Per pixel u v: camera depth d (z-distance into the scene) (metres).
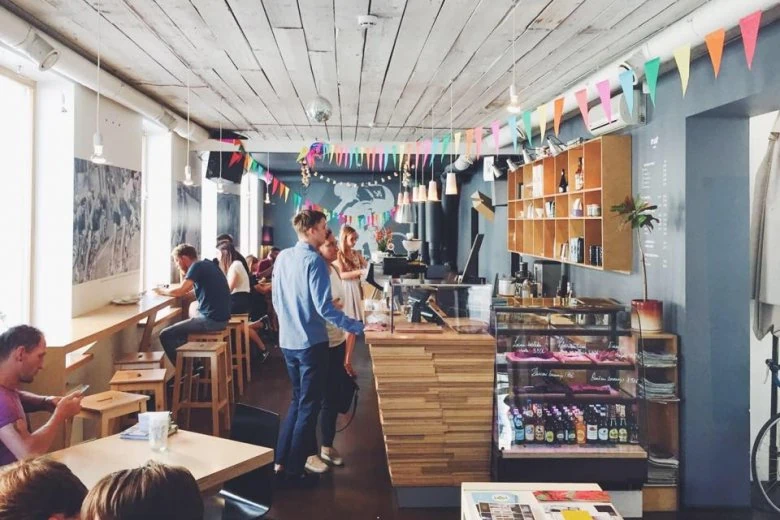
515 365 3.91
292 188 15.69
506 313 3.94
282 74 5.59
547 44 4.59
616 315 3.95
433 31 4.29
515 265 9.20
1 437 2.59
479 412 3.96
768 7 3.00
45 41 4.00
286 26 4.20
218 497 2.88
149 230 7.77
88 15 4.02
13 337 2.73
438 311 4.24
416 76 5.61
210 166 8.98
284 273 4.20
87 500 1.37
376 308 5.29
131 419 5.26
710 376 4.16
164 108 6.96
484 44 4.60
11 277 4.96
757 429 4.66
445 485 3.98
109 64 5.27
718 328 4.16
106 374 5.78
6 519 1.49
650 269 4.68
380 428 5.48
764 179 4.34
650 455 4.22
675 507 4.14
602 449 3.86
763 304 4.48
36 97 5.11
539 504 2.31
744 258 4.16
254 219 14.46
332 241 4.79
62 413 2.79
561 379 3.92
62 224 5.15
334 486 4.24
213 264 6.03
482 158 10.22
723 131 4.16
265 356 8.25
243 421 3.04
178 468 1.45
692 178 4.15
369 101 6.80
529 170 7.71
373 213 15.74
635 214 4.29
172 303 7.20
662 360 4.18
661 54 3.99
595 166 5.47
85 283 5.45
